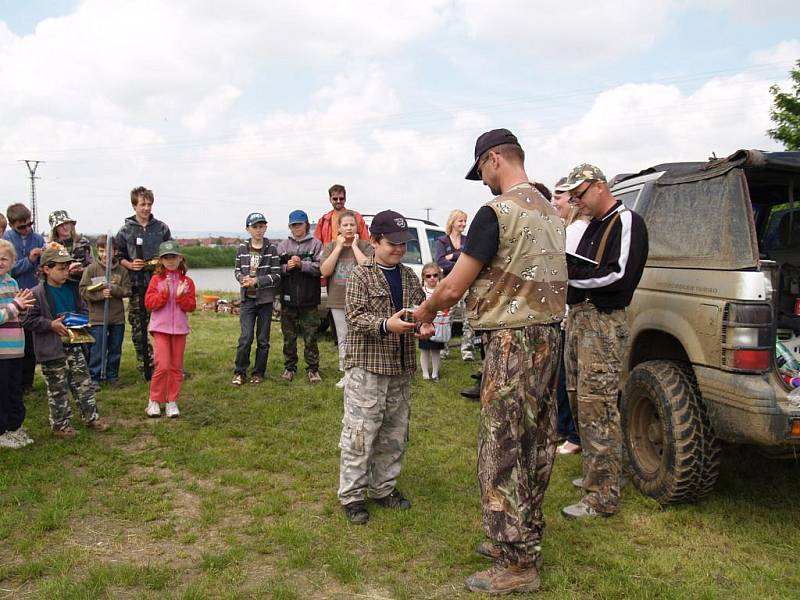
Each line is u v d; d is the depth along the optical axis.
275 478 4.24
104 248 6.53
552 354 2.88
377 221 3.58
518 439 2.82
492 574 2.89
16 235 5.99
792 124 16.11
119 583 2.89
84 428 5.15
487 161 2.98
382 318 3.41
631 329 4.16
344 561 3.05
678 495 3.61
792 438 3.13
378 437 3.68
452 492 3.99
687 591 2.83
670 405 3.59
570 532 3.41
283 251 6.72
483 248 2.76
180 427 5.25
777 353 3.61
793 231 4.68
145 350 6.75
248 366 6.89
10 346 4.55
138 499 3.86
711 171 3.80
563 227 2.98
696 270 3.63
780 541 3.33
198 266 50.41
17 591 2.86
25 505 3.72
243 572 3.01
